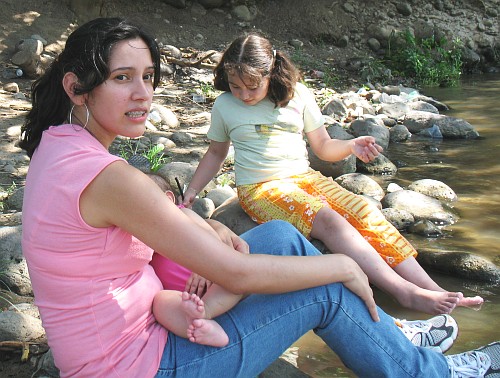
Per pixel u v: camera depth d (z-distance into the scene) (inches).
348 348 94.3
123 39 82.1
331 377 111.3
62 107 85.7
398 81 384.2
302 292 91.0
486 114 305.7
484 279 144.7
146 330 86.6
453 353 117.3
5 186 183.2
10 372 108.9
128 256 83.5
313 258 90.2
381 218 137.6
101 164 79.0
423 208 179.5
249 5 410.0
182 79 319.9
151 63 85.0
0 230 139.9
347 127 266.2
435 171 220.1
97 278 82.4
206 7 396.5
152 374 85.0
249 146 149.8
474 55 424.5
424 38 421.1
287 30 407.8
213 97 293.0
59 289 82.0
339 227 131.9
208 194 176.6
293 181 147.3
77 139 82.5
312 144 158.2
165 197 81.0
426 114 274.5
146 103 84.8
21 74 289.0
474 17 443.8
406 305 124.9
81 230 80.0
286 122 151.1
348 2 426.9
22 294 132.2
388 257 133.0
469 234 168.4
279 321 90.0
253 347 88.9
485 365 102.0
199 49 360.2
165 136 235.3
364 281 93.0
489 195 196.1
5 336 114.5
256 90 146.3
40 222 80.5
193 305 85.0
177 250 81.9
